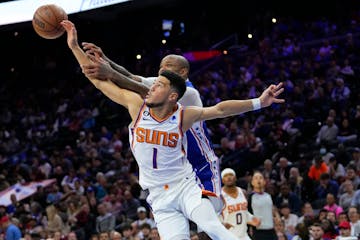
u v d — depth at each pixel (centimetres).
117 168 1725
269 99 524
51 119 2281
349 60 1906
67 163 1841
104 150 1867
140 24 2453
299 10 2388
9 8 1474
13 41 2644
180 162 540
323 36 2134
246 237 1049
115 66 588
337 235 1025
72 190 1617
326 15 2345
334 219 1103
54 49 2588
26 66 2628
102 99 2261
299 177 1360
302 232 1047
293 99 1761
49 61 2581
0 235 1377
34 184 1727
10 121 2373
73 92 2419
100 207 1432
